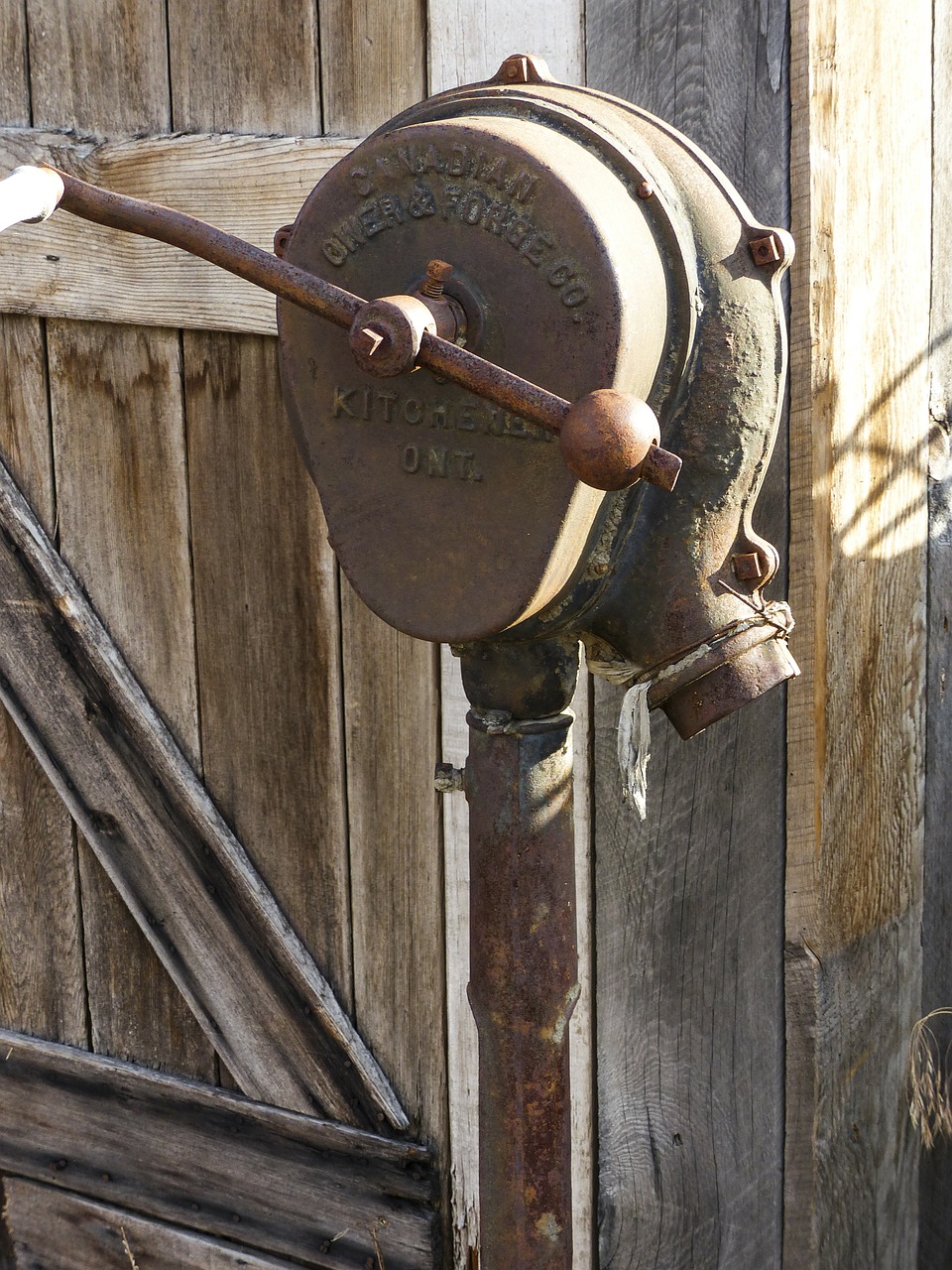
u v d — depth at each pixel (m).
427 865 1.66
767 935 1.53
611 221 0.96
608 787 1.52
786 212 1.31
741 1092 1.58
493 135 0.97
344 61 1.45
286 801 1.74
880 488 1.49
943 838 1.79
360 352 0.93
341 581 1.62
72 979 1.99
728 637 1.09
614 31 1.33
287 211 1.50
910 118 1.43
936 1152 1.86
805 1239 1.60
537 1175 1.25
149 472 1.70
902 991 1.71
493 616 1.05
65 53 1.61
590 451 0.86
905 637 1.60
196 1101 1.91
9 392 1.76
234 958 1.82
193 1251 1.96
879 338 1.44
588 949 1.58
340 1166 1.82
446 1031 1.71
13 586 1.81
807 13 1.25
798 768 1.46
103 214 1.05
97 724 1.82
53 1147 2.05
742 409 1.07
